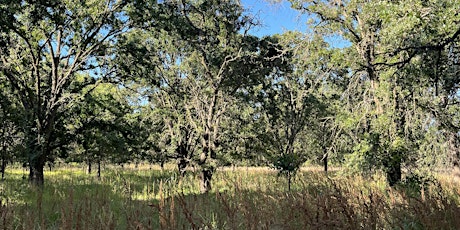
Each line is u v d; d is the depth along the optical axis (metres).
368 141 13.55
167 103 22.12
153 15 17.80
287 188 12.97
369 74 14.53
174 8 19.03
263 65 20.50
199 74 21.42
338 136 16.70
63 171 34.56
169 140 23.34
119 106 22.45
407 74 9.89
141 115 22.81
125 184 12.66
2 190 11.31
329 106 24.77
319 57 16.80
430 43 8.52
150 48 20.91
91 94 22.00
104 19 18.19
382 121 13.49
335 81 16.80
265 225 5.64
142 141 22.16
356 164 13.45
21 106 19.66
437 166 14.41
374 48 14.13
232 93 20.78
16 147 17.81
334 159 17.20
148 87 21.84
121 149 21.09
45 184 17.08
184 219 6.38
